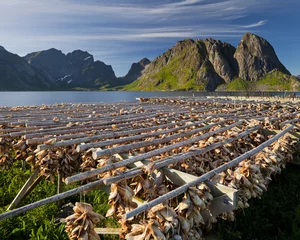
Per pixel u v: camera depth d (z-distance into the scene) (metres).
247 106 13.52
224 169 4.03
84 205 3.30
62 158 5.05
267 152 5.36
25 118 8.40
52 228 4.79
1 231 4.58
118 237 4.64
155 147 5.44
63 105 14.02
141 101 18.58
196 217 3.17
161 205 3.04
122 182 3.42
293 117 9.88
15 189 6.55
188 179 3.52
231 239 4.52
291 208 5.64
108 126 7.10
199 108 13.11
